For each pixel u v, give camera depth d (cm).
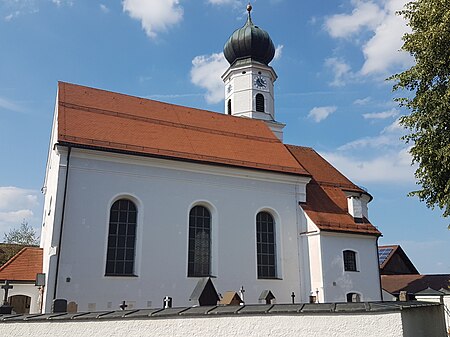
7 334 941
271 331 737
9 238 5162
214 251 2622
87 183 2353
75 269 2205
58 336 881
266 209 2872
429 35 1772
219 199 2712
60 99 2689
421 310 828
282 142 3706
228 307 809
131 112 2892
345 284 2756
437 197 1891
